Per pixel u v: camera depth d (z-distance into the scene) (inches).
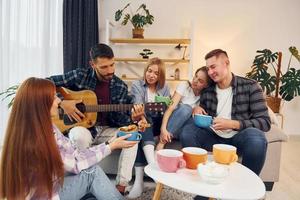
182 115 73.5
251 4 143.1
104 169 78.5
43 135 38.1
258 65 135.1
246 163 62.9
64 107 74.0
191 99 80.7
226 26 144.8
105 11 146.6
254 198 38.1
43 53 132.6
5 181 38.1
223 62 70.5
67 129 75.1
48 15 131.6
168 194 72.4
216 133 71.1
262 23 143.8
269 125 68.5
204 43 146.2
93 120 77.4
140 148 69.7
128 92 85.8
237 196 38.4
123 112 78.7
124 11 146.1
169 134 72.8
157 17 145.6
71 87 81.5
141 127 67.1
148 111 72.2
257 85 72.2
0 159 40.1
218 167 42.9
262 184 42.4
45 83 39.9
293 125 147.6
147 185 78.3
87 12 134.3
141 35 138.1
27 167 37.5
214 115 74.5
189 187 40.4
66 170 46.0
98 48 75.7
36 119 38.1
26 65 130.8
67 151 46.4
